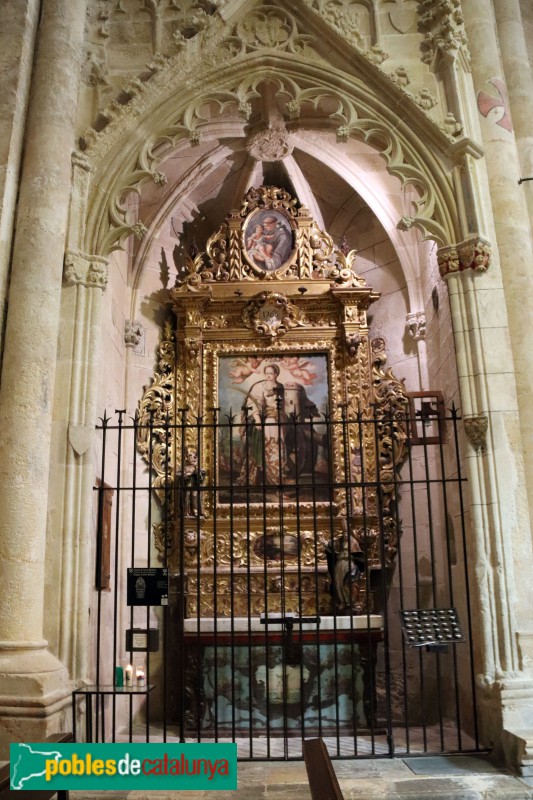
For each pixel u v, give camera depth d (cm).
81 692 571
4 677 562
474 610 638
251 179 1062
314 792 315
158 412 969
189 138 768
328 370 984
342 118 763
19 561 594
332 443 953
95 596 739
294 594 881
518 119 758
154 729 795
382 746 677
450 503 820
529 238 716
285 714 605
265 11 792
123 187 739
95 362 691
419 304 986
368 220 1061
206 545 913
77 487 655
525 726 574
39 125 699
